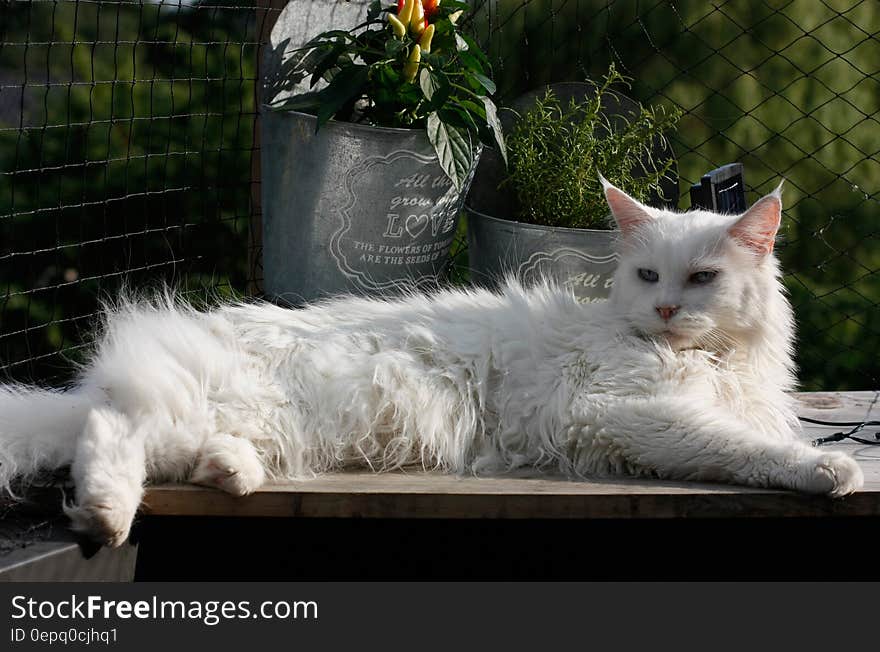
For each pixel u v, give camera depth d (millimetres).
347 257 1825
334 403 1585
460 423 1611
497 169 1931
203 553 1597
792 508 1535
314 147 1801
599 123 1918
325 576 1614
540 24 2182
